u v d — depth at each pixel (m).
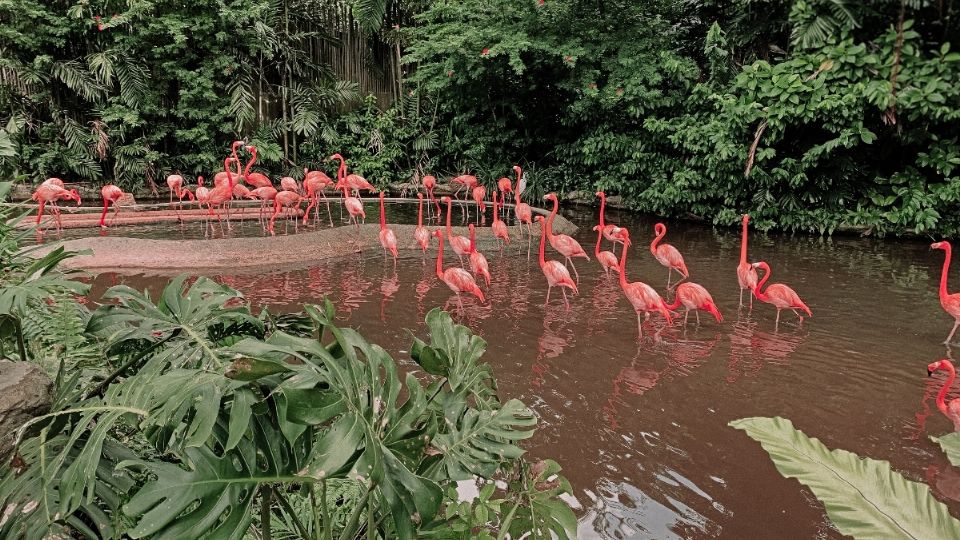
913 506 1.57
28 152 12.64
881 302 6.85
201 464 1.30
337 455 1.30
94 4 13.24
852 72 10.01
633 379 4.70
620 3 13.25
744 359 5.12
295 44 15.83
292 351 1.36
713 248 9.98
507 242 9.58
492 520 2.79
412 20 16.64
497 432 1.86
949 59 9.43
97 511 1.67
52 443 1.77
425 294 7.01
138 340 2.03
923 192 10.34
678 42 13.57
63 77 12.73
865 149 11.13
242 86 14.50
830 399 4.37
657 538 2.88
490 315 6.28
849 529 1.56
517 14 13.68
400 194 15.77
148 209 12.02
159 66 14.13
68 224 10.02
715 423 4.02
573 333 5.75
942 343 5.51
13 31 12.31
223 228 10.79
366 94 17.11
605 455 3.62
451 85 14.85
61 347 2.80
